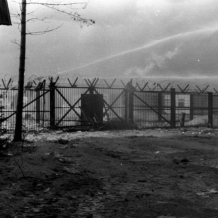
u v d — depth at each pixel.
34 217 4.41
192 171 7.95
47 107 21.53
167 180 6.97
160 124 24.44
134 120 23.45
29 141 12.77
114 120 21.28
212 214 4.66
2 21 11.49
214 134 18.16
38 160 8.06
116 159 9.54
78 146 11.81
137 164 8.80
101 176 7.32
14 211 4.59
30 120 20.89
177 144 12.94
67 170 7.70
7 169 6.91
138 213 4.68
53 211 4.70
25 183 6.07
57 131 18.11
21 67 13.25
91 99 20.62
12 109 18.09
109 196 5.62
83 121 19.84
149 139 14.27
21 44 13.30
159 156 10.33
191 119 26.27
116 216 4.53
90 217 4.44
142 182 6.77
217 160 9.41
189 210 4.84
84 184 6.43
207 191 6.04
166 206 5.04
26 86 20.03
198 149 11.85
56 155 9.48
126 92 21.92
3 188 5.67
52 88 19.00
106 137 15.23
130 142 13.22
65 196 5.51
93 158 9.31
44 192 5.68
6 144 10.26
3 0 10.66
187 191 6.02
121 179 7.03
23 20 13.20
